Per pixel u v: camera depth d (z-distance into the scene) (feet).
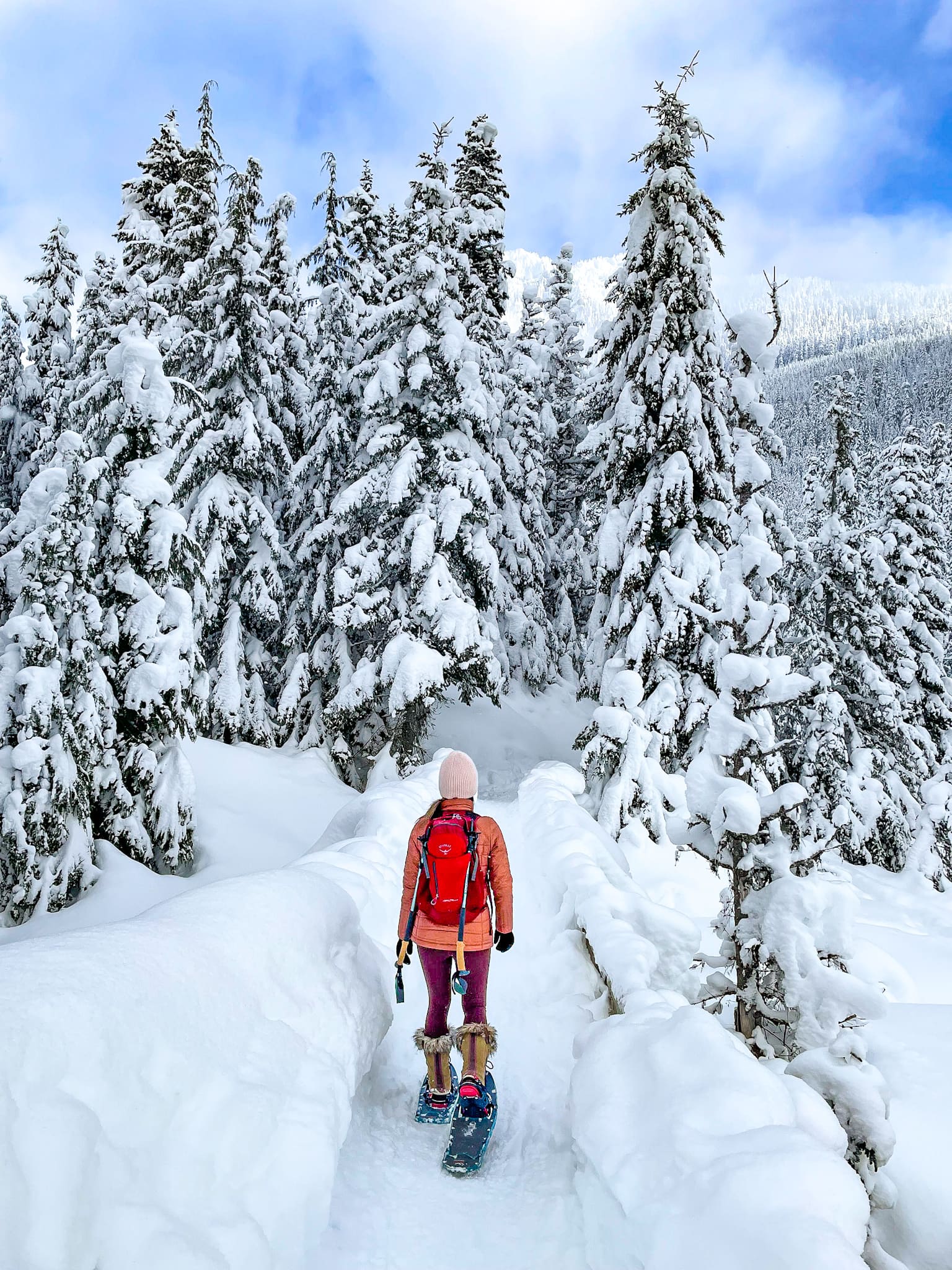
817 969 10.66
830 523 64.54
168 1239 5.86
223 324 60.18
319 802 51.67
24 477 81.00
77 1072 6.15
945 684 65.21
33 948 7.42
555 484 96.48
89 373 58.34
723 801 11.90
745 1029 12.06
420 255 55.06
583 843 22.56
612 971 13.82
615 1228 7.42
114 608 39.93
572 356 99.19
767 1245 5.72
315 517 63.46
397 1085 12.80
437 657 51.78
